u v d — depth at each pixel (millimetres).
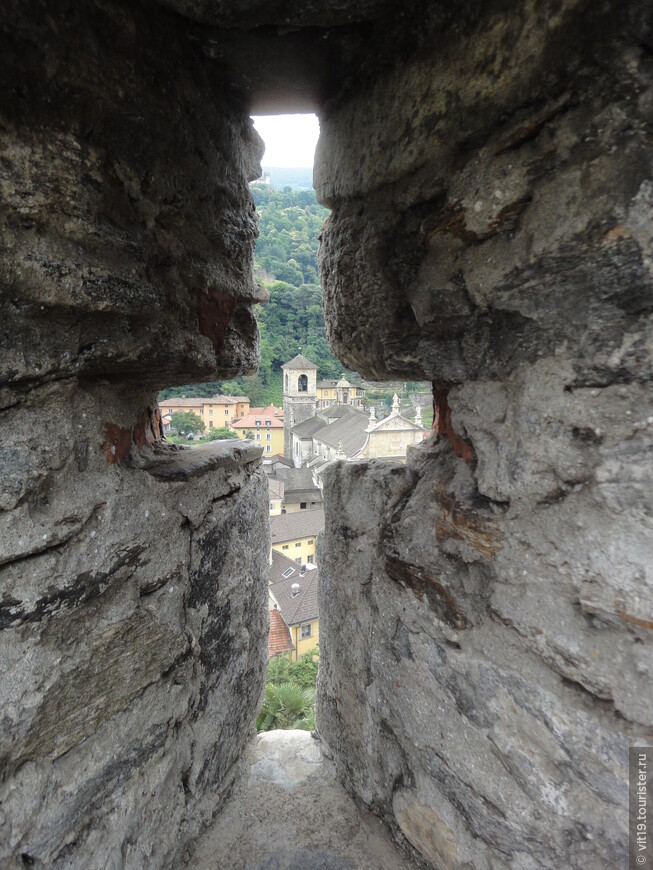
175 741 1073
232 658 1293
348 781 1360
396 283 1013
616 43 620
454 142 826
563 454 763
